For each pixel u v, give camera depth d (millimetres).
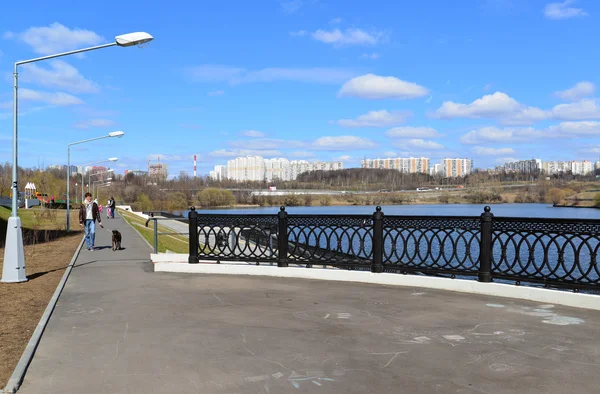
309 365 5320
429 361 5441
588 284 7980
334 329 6770
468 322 7125
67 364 5391
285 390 4645
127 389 4684
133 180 149250
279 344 6078
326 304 8367
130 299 8914
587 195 108625
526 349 5863
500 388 4684
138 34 12148
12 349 5988
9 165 105000
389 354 5688
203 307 8195
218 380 4898
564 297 8172
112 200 49938
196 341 6215
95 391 4648
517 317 7402
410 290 9555
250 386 4742
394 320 7254
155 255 13578
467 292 9281
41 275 12227
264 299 8812
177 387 4723
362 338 6332
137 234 27562
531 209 94188
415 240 10062
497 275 9102
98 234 27969
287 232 11344
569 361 5438
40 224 36594
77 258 15578
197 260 12156
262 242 12273
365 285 10133
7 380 4898
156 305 8375
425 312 7746
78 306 8352
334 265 10938
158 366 5309
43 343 6172
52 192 90250
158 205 113375
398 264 10281
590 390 4637
